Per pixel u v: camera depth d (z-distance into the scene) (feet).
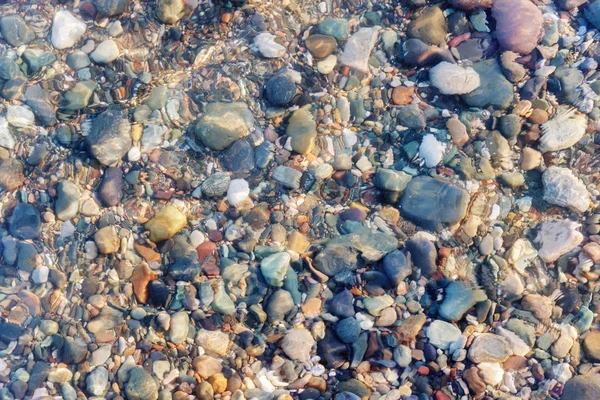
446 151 4.95
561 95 5.02
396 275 4.78
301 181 4.93
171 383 4.69
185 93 5.01
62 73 4.99
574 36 5.10
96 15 5.06
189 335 4.74
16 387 4.66
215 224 4.88
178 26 5.09
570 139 4.94
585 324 4.77
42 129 4.93
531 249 4.85
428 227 4.87
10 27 5.01
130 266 4.81
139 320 4.75
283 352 4.73
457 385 4.70
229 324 4.76
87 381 4.67
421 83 5.05
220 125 4.92
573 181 4.89
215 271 4.82
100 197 4.87
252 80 5.03
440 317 4.77
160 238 4.83
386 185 4.89
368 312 4.76
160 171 4.92
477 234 4.87
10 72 4.97
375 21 5.13
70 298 4.77
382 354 4.73
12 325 4.73
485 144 4.97
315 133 4.96
